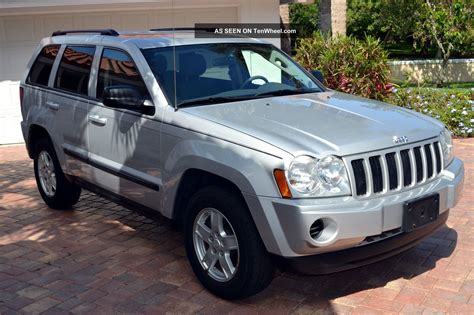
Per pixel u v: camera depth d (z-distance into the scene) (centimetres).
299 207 373
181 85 497
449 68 2398
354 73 1122
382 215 391
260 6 1134
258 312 422
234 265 431
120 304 439
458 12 2206
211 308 430
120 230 607
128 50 529
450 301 430
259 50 579
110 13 1122
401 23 2364
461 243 539
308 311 422
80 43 611
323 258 389
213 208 430
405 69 2372
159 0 1073
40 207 698
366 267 491
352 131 421
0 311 432
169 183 464
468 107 1042
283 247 386
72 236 591
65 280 484
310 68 1159
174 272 496
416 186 430
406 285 459
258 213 391
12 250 556
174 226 486
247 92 518
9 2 1017
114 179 538
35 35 1105
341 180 390
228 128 421
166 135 464
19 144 1121
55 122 624
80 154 583
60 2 1038
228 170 407
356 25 2984
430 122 482
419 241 439
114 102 488
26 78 698
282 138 398
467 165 815
